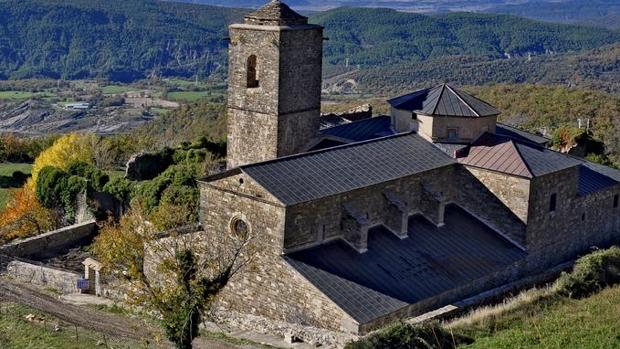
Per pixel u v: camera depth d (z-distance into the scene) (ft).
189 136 413.80
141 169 248.52
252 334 130.93
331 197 135.85
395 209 145.07
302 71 158.71
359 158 148.46
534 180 150.92
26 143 364.99
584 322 118.01
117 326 140.36
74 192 223.92
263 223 132.46
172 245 134.41
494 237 154.51
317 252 134.62
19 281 170.60
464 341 113.09
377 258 138.21
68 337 132.67
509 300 134.00
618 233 182.60
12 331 135.64
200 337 129.18
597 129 343.05
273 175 134.92
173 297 115.03
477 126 162.50
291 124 158.92
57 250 195.52
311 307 127.65
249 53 157.69
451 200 160.86
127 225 155.84
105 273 160.66
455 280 138.72
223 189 136.98
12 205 231.71
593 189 171.42
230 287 138.82
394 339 108.68
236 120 162.91
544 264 158.71
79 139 296.30
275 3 157.28
